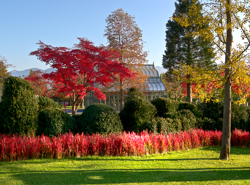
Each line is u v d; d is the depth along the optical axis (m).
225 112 7.73
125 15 20.86
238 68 7.12
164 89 34.53
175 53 31.70
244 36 7.37
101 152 7.66
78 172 5.50
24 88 8.01
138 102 10.15
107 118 9.07
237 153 9.05
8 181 4.66
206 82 8.12
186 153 8.57
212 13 7.95
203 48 28.20
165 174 5.60
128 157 7.43
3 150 6.44
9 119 7.62
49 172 5.40
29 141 6.93
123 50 20.41
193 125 11.96
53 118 8.56
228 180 5.23
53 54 11.26
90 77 13.15
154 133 9.77
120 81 21.20
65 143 7.36
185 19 8.31
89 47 12.84
